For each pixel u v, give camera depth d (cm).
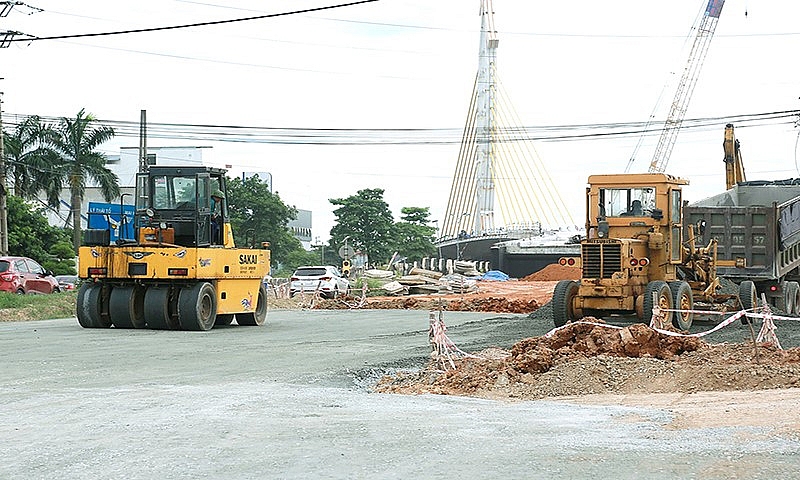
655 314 1903
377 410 1115
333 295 4481
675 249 2258
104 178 6397
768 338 1755
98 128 6372
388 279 6881
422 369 1611
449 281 5381
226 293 2544
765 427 956
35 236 6106
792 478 745
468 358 1650
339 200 9525
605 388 1394
